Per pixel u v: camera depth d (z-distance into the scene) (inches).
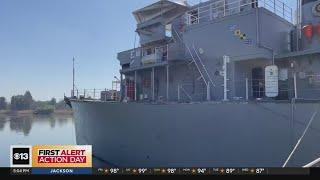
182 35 685.3
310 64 539.2
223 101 504.1
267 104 468.1
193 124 528.7
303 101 444.1
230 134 493.0
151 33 822.5
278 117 460.4
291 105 451.8
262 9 557.6
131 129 614.2
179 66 676.1
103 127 683.4
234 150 488.4
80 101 808.9
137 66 757.3
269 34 567.5
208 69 610.9
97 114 705.0
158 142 569.3
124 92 825.5
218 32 602.9
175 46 674.8
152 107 579.8
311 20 576.7
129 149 616.4
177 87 675.4
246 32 563.5
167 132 557.9
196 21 722.8
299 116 446.3
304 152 440.8
